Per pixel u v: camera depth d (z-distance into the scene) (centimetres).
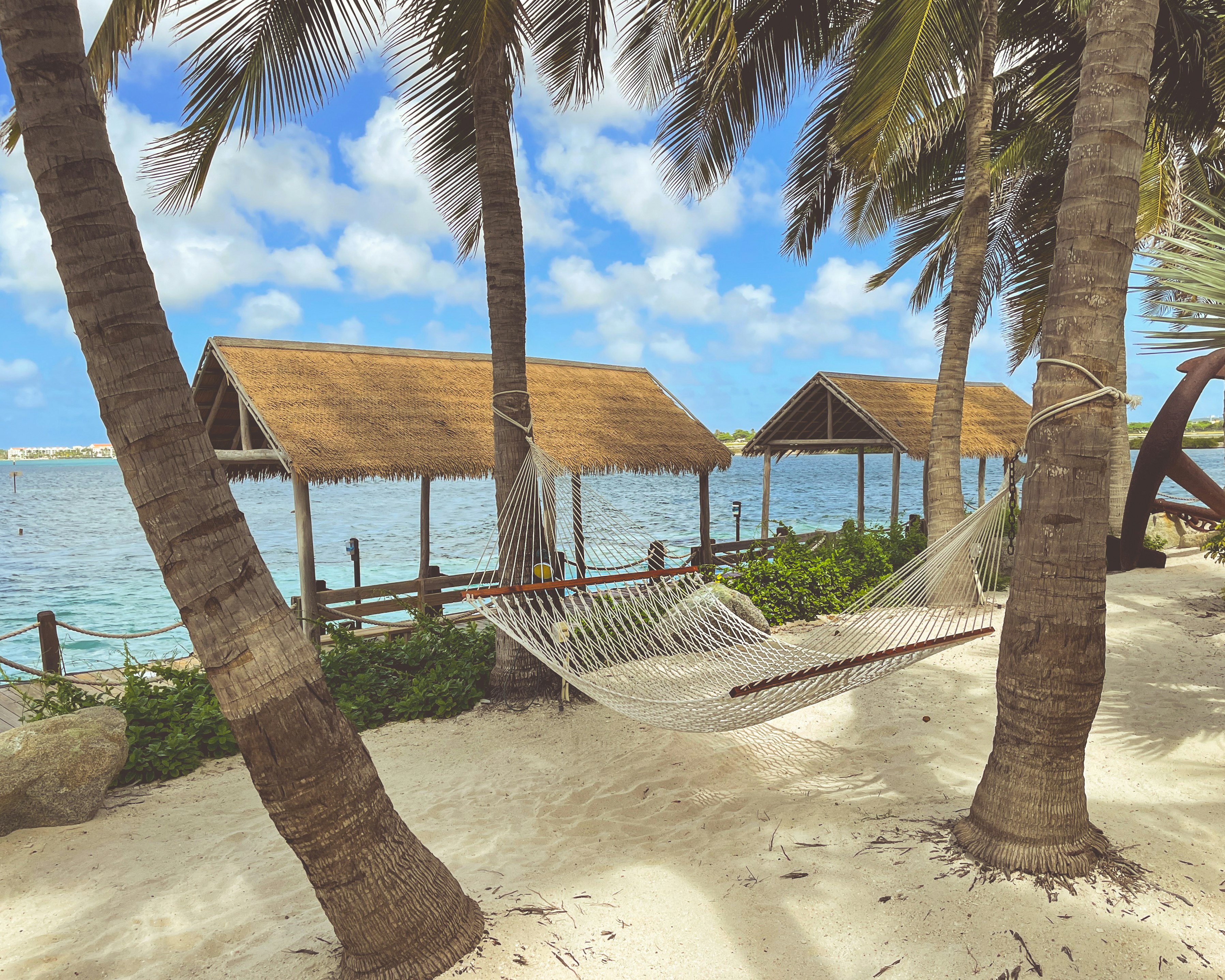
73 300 238
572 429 1110
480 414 1061
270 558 2266
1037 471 325
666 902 336
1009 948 287
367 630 1064
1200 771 450
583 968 291
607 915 328
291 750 259
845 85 1060
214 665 251
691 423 1271
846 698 635
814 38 942
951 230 1333
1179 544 1321
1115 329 315
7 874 402
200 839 437
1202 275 323
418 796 490
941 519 987
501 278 650
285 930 341
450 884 308
